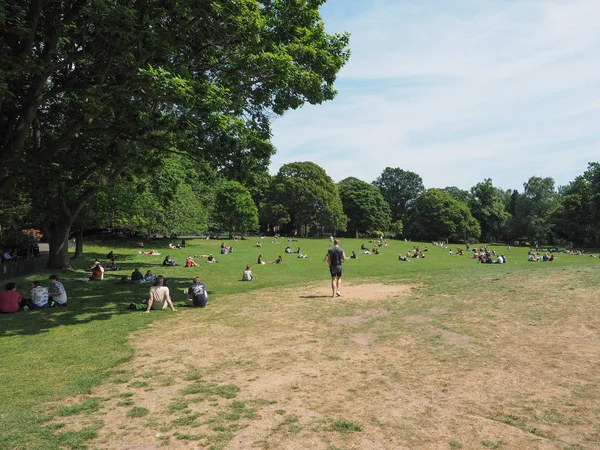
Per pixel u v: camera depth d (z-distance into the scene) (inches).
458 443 182.7
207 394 247.4
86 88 485.4
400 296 548.7
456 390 241.1
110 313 513.3
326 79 776.9
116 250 1728.6
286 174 3777.1
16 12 431.2
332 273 576.4
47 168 650.2
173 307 527.5
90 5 457.4
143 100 562.3
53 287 569.0
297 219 3779.5
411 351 316.2
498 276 689.0
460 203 4234.7
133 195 1352.1
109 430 204.7
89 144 728.3
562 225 3440.0
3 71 394.9
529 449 177.3
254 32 569.0
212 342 365.7
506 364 279.7
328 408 221.9
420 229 4141.2
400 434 191.8
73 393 256.4
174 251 1786.4
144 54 514.9
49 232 1067.3
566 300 451.5
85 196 1021.8
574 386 240.7
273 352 328.5
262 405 228.5
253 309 510.9
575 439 184.9
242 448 182.5
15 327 441.7
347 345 339.6
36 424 213.3
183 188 2073.1
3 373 295.6
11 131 529.0
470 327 375.2
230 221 2940.5
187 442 189.8
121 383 272.1
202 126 573.0
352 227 4212.6
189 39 568.1
